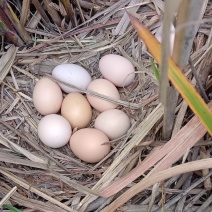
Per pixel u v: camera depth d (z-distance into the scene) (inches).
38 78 16.3
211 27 15.4
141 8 17.0
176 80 8.8
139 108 15.2
